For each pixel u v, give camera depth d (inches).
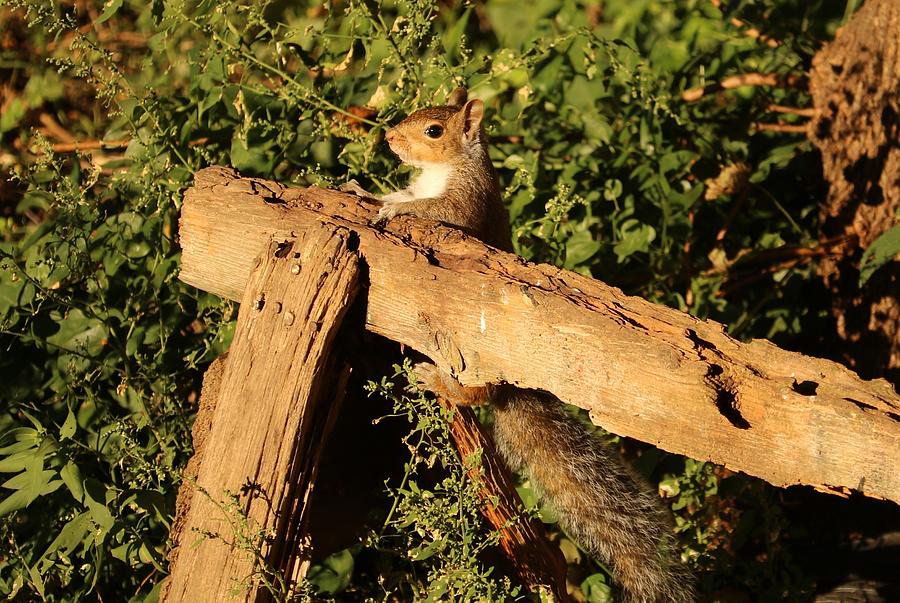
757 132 490.6
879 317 421.1
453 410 285.7
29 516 347.9
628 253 422.3
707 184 476.1
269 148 406.3
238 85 401.1
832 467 227.0
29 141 539.5
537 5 570.9
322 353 273.3
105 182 434.0
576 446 317.1
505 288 258.4
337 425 334.6
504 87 474.3
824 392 232.4
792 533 394.6
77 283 388.5
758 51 520.7
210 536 268.8
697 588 334.3
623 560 316.5
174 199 383.2
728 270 451.8
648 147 454.9
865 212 439.2
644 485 323.6
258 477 270.2
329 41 419.8
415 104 418.3
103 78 386.0
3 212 503.8
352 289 275.1
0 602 332.2
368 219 289.6
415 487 280.1
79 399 367.2
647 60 485.4
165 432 364.5
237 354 276.4
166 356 378.0
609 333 245.3
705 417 235.6
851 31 449.1
